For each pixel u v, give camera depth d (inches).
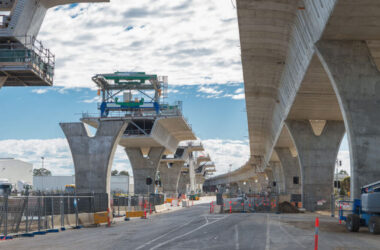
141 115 2935.5
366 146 991.6
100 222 1163.3
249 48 1461.6
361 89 1023.6
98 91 2810.0
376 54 1180.5
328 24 957.2
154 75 2817.4
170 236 769.6
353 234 811.4
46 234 882.8
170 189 4847.4
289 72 1563.7
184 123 3186.5
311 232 843.4
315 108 1756.9
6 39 1344.7
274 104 2231.8
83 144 1877.5
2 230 855.1
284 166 3134.8
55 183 3553.2
